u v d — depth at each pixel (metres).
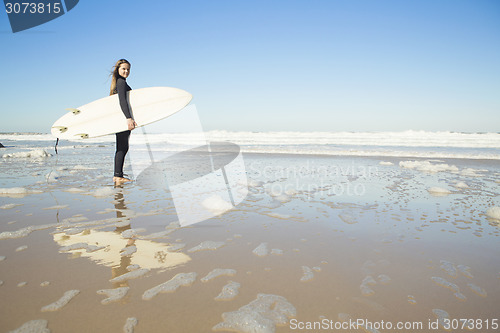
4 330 0.97
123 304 1.14
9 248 1.66
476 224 2.15
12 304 1.12
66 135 3.83
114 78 3.93
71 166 5.37
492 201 2.84
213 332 0.99
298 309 1.12
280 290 1.25
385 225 2.12
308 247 1.72
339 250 1.67
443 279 1.36
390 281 1.33
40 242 1.75
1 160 6.43
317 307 1.14
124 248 1.68
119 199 2.86
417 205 2.68
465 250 1.68
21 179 3.91
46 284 1.27
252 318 1.06
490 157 7.06
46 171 4.68
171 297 1.19
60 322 1.02
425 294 1.23
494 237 1.89
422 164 5.48
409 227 2.08
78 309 1.10
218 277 1.36
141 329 0.99
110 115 3.90
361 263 1.51
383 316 1.09
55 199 2.84
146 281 1.31
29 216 2.27
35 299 1.16
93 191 3.21
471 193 3.20
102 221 2.17
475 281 1.34
